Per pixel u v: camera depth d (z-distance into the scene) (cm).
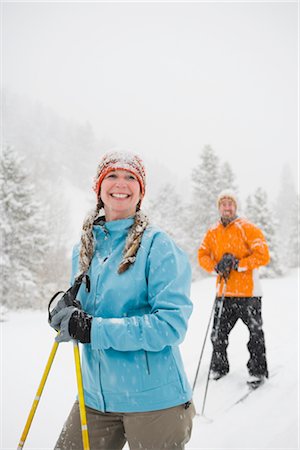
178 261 173
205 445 287
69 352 579
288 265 3647
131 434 168
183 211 3247
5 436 306
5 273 1883
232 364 487
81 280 185
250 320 428
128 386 167
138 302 171
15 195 2006
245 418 328
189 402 174
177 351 180
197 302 1256
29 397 389
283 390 382
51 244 2055
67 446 184
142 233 179
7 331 850
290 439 284
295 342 580
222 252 467
